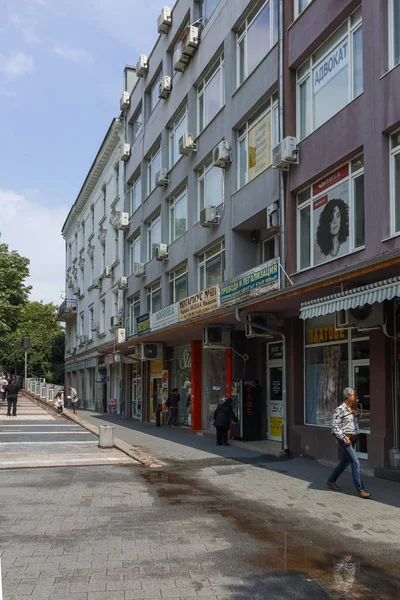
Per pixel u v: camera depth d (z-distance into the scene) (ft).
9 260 117.91
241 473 37.65
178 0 79.61
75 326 165.78
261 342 57.77
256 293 48.70
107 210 123.85
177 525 23.88
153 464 41.04
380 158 35.81
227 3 61.62
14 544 21.16
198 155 69.87
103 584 17.10
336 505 27.68
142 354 81.15
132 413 103.71
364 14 37.96
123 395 107.04
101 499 29.25
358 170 39.22
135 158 101.81
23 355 206.69
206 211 62.75
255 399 56.08
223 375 65.92
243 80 57.57
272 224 49.06
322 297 36.09
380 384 36.81
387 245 34.94
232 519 24.94
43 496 29.99
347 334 42.75
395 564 18.90
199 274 70.85
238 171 59.16
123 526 23.75
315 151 43.45
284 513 26.05
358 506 27.45
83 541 21.53
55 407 102.53
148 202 92.48
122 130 109.50
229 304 53.88
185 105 76.79
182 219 77.46
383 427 36.35
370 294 28.78
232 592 16.44
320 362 46.16
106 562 19.10
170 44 82.74
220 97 64.28
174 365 83.25
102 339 126.41
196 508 27.14
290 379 48.03
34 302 245.65
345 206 40.37
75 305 160.86
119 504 28.04
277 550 20.40
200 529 23.22
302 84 47.03
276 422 54.44
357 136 38.45
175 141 81.10
